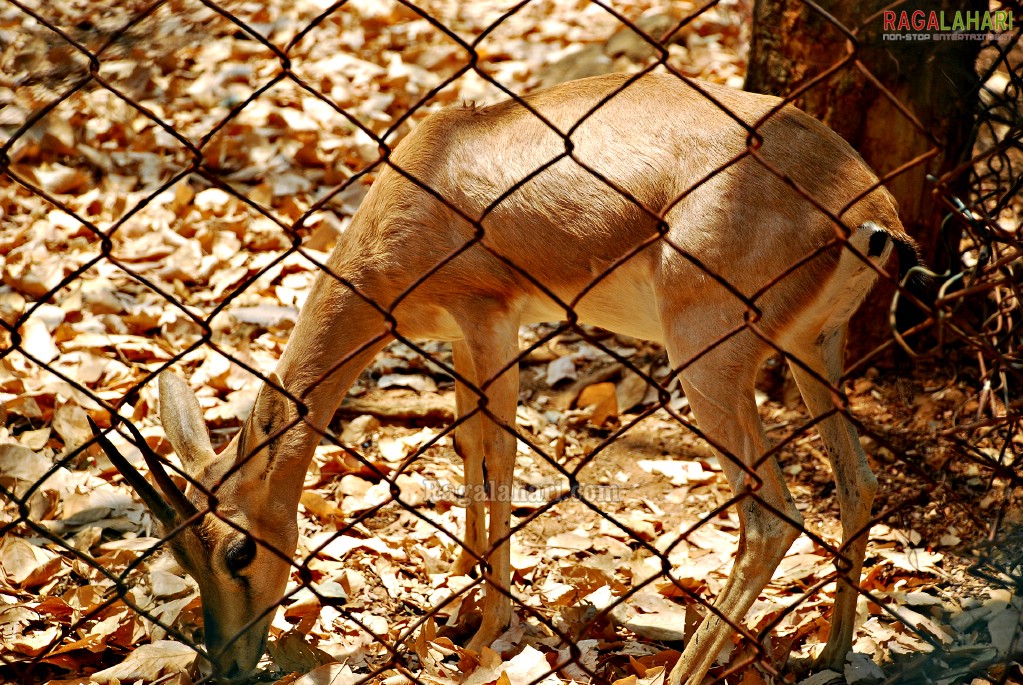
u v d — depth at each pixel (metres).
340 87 8.46
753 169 3.42
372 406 5.51
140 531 4.43
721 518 4.80
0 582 3.92
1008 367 2.62
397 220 3.85
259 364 5.69
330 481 5.02
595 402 5.68
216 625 3.55
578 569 4.33
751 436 3.48
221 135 7.68
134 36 8.92
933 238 4.92
